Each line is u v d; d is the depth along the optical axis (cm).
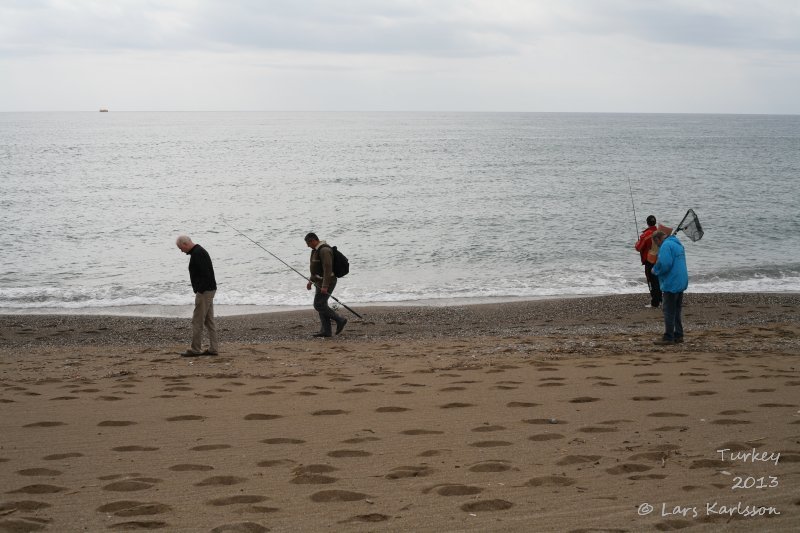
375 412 613
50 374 870
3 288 1800
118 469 456
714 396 639
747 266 2055
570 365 834
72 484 424
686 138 10550
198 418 605
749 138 10644
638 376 753
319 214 3091
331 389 725
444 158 6400
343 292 1756
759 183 4291
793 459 434
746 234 2586
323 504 377
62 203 3412
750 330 1158
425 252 2272
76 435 549
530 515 349
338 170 5194
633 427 532
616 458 450
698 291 1752
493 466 439
